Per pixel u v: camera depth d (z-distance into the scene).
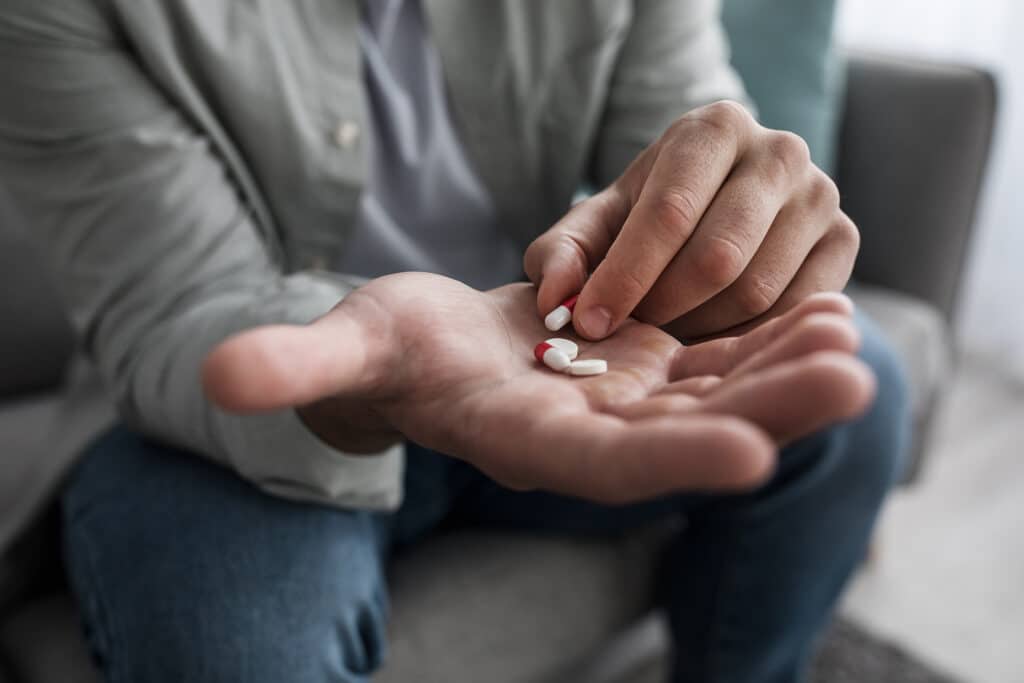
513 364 0.50
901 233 1.14
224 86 0.69
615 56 0.81
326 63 0.72
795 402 0.41
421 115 0.79
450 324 0.50
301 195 0.73
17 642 0.71
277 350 0.42
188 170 0.68
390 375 0.48
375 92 0.76
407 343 0.48
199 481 0.64
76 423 0.74
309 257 0.75
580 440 0.43
